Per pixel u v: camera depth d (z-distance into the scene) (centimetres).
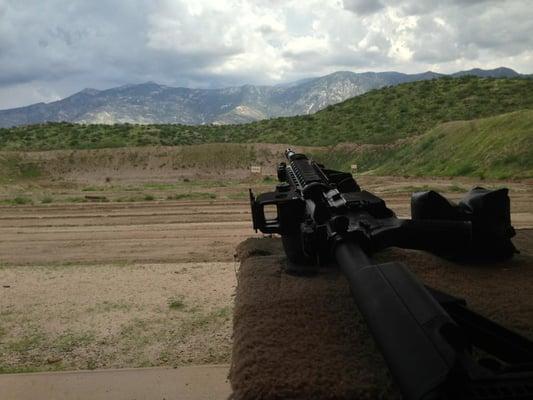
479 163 3206
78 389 513
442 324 127
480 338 154
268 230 298
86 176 7919
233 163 8106
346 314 210
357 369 170
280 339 192
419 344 125
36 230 1565
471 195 283
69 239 1409
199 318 739
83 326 726
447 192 2112
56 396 500
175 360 602
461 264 275
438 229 221
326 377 166
